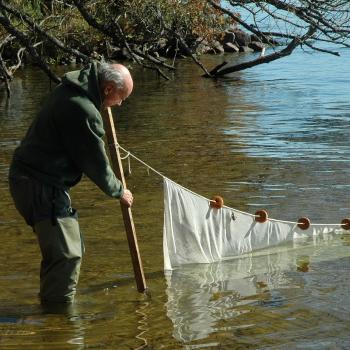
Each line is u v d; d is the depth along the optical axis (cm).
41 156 699
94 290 775
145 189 1190
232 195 1154
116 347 638
